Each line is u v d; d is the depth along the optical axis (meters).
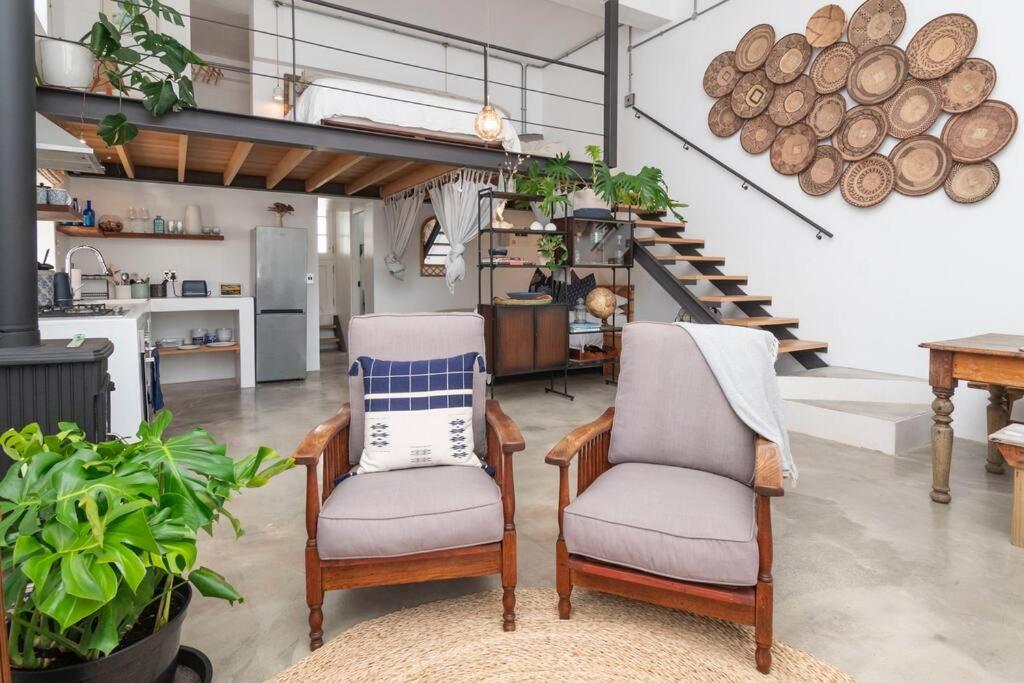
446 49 8.17
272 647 1.83
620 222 5.92
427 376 2.24
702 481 1.96
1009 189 4.20
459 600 2.07
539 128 8.79
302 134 4.68
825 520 2.78
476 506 1.82
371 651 1.79
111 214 6.18
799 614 2.00
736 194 6.11
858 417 4.03
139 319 3.55
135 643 1.27
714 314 5.42
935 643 1.84
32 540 1.16
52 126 3.13
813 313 5.49
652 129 6.98
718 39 6.24
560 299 6.12
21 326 2.33
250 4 7.03
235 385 6.40
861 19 5.01
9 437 1.43
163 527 1.29
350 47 7.55
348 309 9.20
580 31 7.70
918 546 2.51
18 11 2.23
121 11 5.12
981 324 4.38
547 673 1.69
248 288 6.89
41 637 1.29
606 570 1.81
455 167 5.55
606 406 5.31
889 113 4.83
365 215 8.20
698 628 1.91
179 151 5.16
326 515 1.78
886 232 4.93
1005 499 3.05
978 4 4.31
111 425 3.35
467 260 8.50
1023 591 2.14
